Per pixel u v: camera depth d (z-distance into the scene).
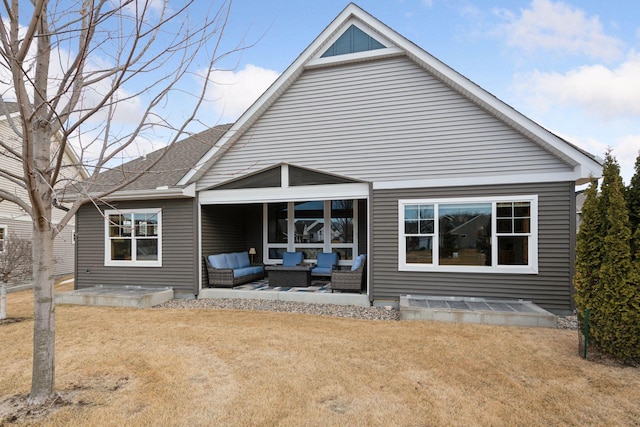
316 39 8.49
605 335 4.68
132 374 4.24
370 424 3.13
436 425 3.13
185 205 9.58
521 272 7.38
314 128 8.77
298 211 12.13
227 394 3.71
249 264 11.72
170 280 9.65
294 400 3.58
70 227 18.14
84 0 3.53
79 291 9.29
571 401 3.58
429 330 6.16
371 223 8.27
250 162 9.21
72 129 3.20
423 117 8.03
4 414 3.27
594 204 5.02
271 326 6.48
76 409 3.37
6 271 8.02
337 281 8.75
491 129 7.61
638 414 3.34
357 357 4.83
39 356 3.51
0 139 3.48
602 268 4.73
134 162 11.70
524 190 7.41
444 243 7.84
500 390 3.83
